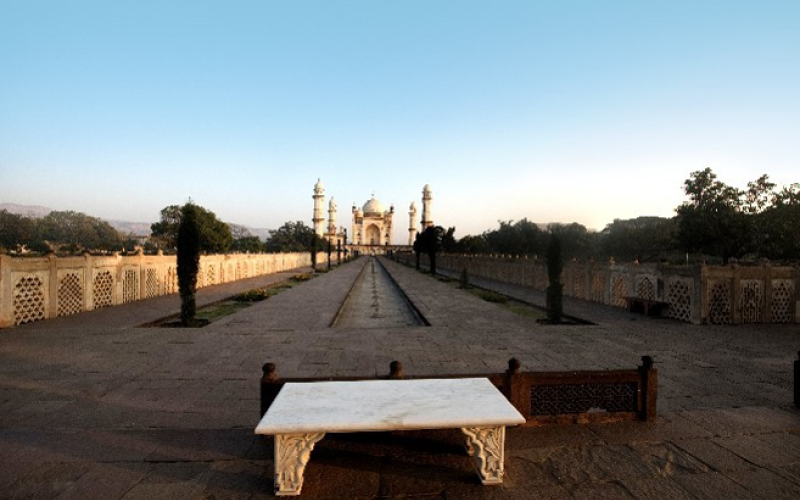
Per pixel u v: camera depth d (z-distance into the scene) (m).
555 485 3.14
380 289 23.42
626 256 37.41
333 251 83.31
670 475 3.30
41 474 3.27
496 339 8.77
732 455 3.62
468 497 2.98
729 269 11.00
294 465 2.97
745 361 7.05
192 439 3.91
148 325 10.32
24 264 10.38
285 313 12.41
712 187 29.72
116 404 4.89
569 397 4.13
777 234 23.34
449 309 13.55
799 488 3.15
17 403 4.90
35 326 10.01
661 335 9.31
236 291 18.81
